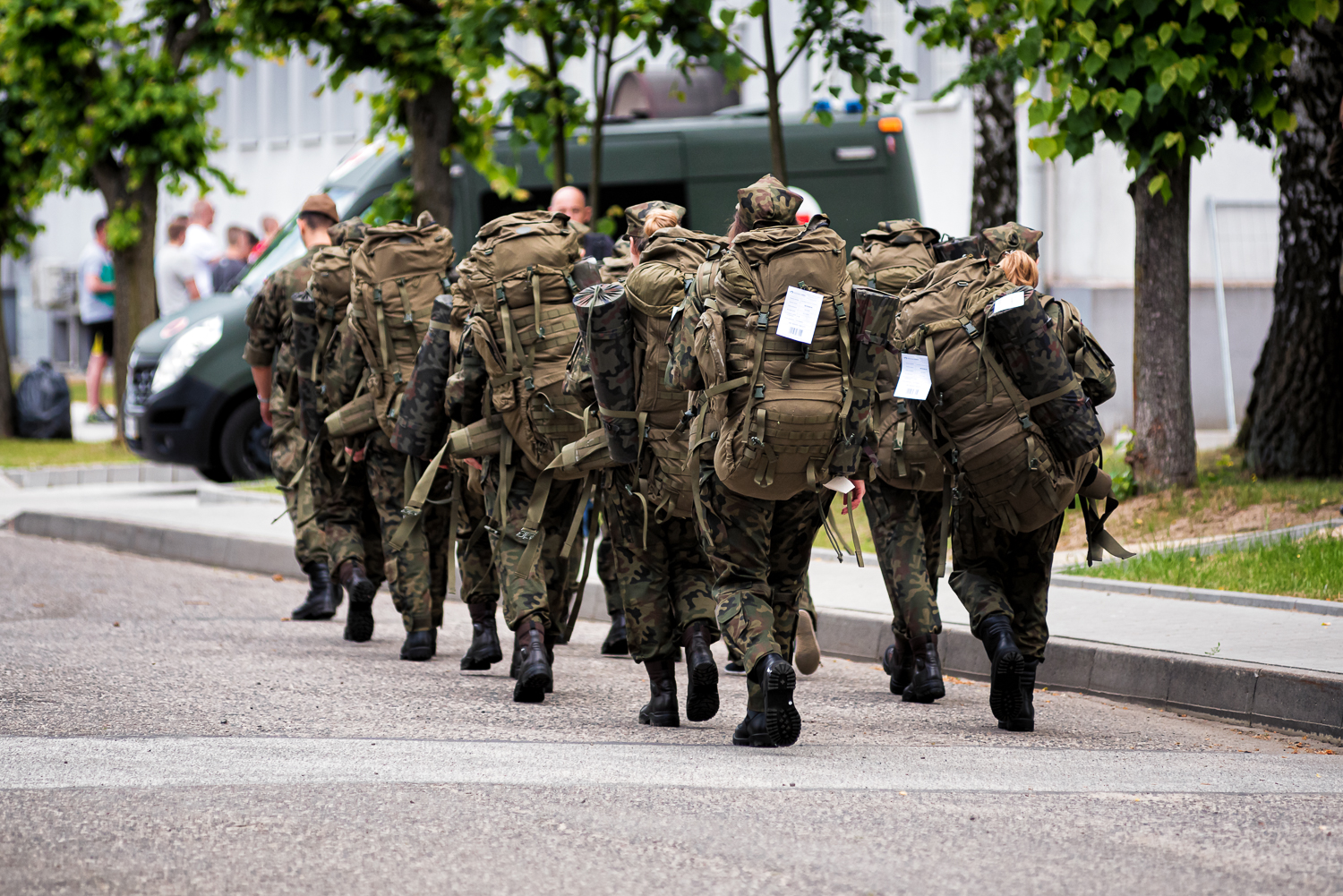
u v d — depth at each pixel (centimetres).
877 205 3281
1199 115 2227
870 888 799
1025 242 1379
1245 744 1229
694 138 3241
